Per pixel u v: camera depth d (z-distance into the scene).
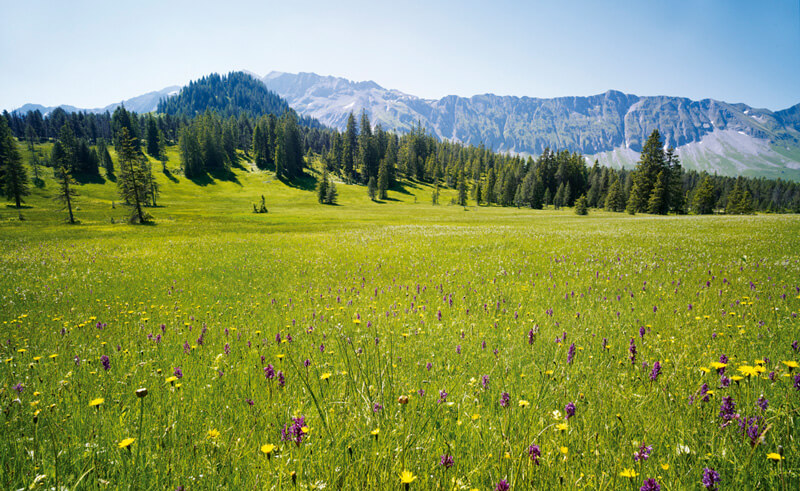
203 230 52.88
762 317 6.35
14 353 5.63
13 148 102.38
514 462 2.39
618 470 2.39
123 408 3.44
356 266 15.84
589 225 39.88
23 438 2.82
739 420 2.73
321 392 3.81
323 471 2.46
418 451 2.65
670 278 10.50
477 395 3.81
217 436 2.77
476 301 8.88
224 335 6.62
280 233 42.16
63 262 20.36
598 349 5.16
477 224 51.06
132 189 72.88
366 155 193.75
